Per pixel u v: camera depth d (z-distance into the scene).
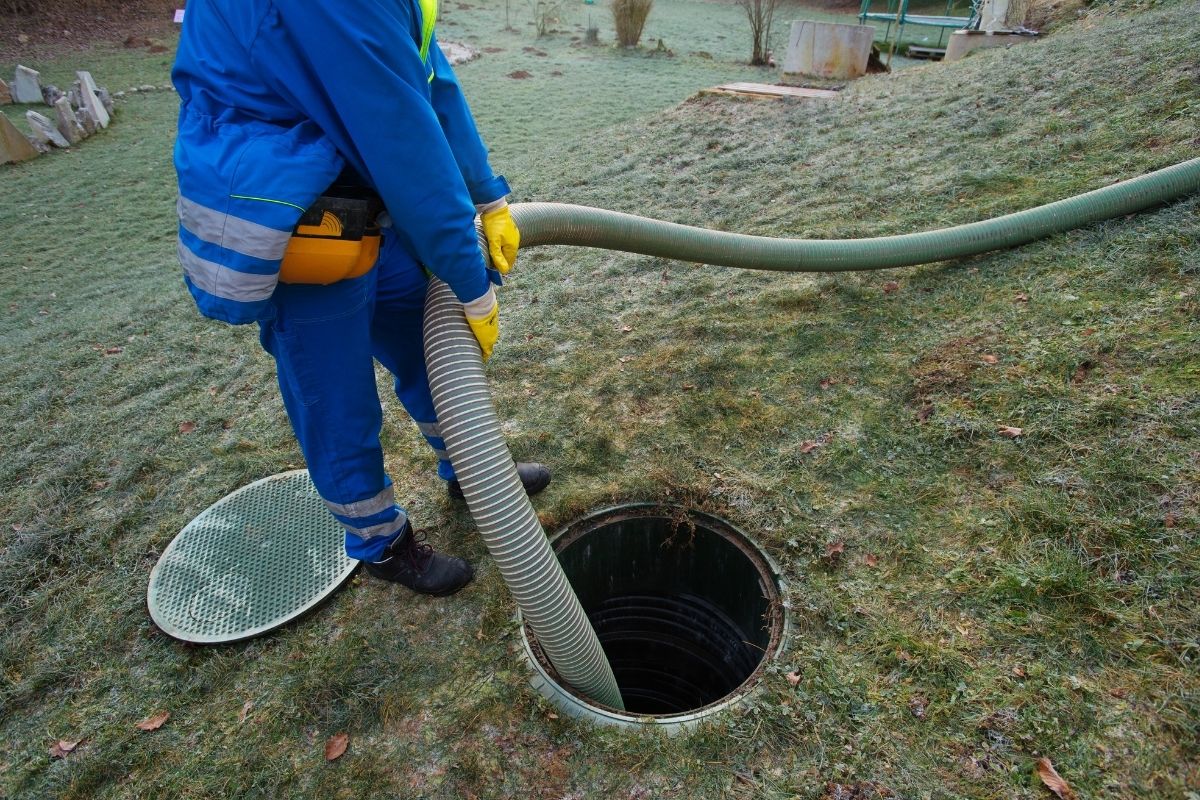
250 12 1.19
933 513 2.00
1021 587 1.72
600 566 2.27
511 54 12.65
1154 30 4.45
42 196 7.02
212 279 1.27
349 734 1.69
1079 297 2.52
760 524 2.07
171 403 3.12
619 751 1.58
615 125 7.34
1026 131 3.86
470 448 1.54
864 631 1.73
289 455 2.68
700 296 3.27
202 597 2.07
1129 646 1.56
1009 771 1.42
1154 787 1.34
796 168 4.44
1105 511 1.83
